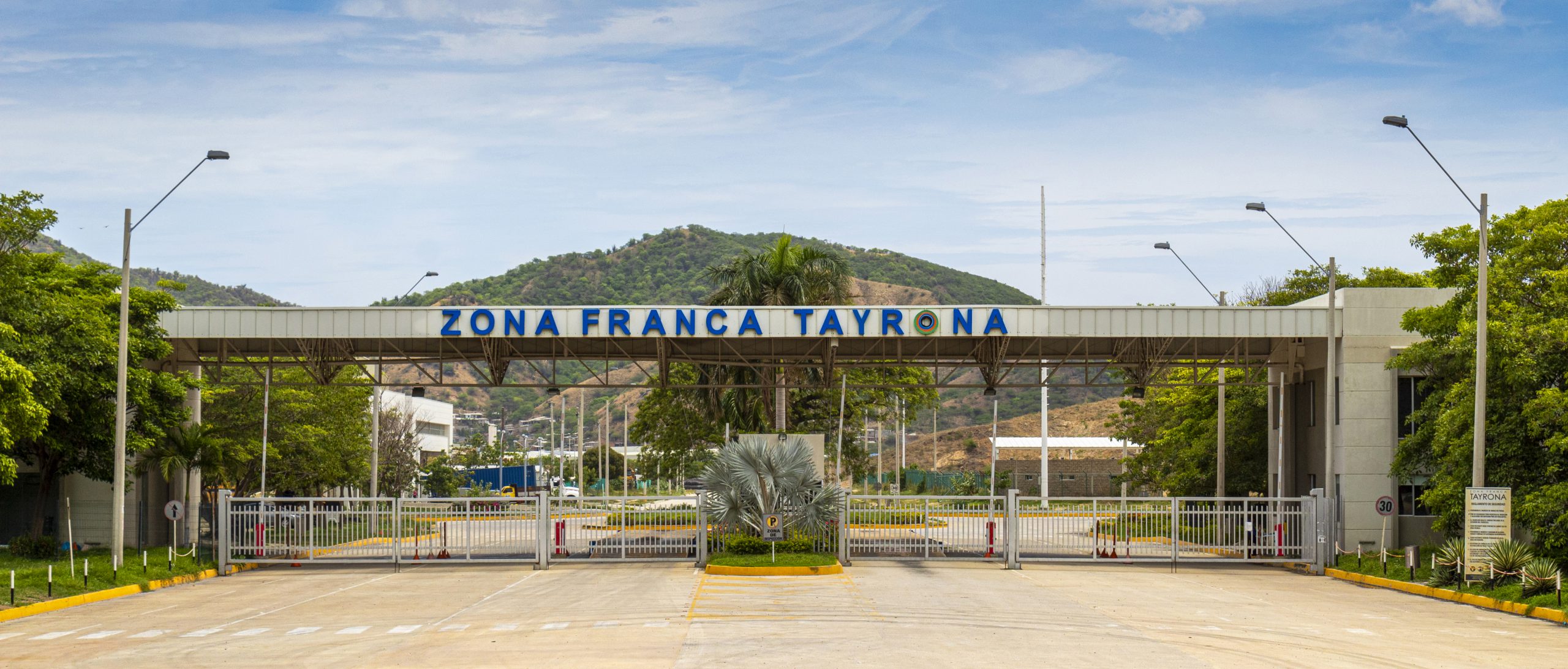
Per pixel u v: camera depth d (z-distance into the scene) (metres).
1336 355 35.72
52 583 25.84
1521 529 32.16
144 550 31.36
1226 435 46.53
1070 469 87.12
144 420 34.69
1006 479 87.31
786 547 33.00
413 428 91.88
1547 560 24.77
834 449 55.12
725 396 49.34
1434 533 34.44
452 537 43.06
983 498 35.59
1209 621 20.89
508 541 39.75
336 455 49.53
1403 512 34.91
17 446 34.56
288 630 20.03
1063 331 35.62
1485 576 26.05
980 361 39.34
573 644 17.55
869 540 36.50
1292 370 39.59
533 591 26.77
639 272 185.50
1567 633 19.80
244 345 40.03
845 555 33.59
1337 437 35.59
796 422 54.56
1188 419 49.78
